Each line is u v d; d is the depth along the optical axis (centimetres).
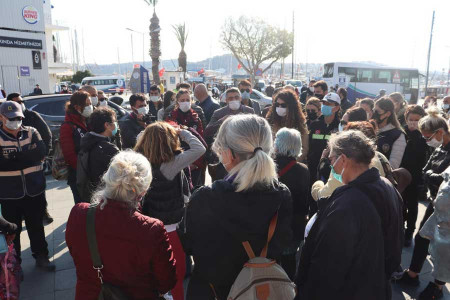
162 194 259
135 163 175
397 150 344
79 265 170
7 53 1884
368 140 165
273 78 6825
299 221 254
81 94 371
